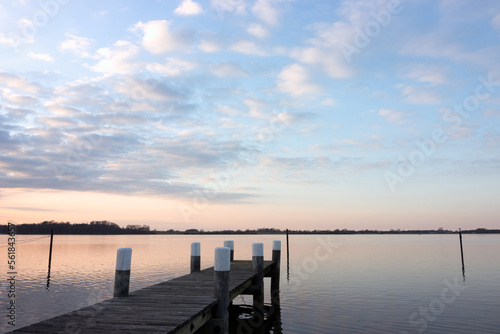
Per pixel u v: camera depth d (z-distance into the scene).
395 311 13.38
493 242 90.88
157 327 5.60
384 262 32.97
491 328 11.01
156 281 20.38
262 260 12.63
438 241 102.06
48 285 19.53
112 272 24.98
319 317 12.59
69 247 59.38
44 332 5.25
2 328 11.13
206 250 51.66
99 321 5.93
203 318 7.32
